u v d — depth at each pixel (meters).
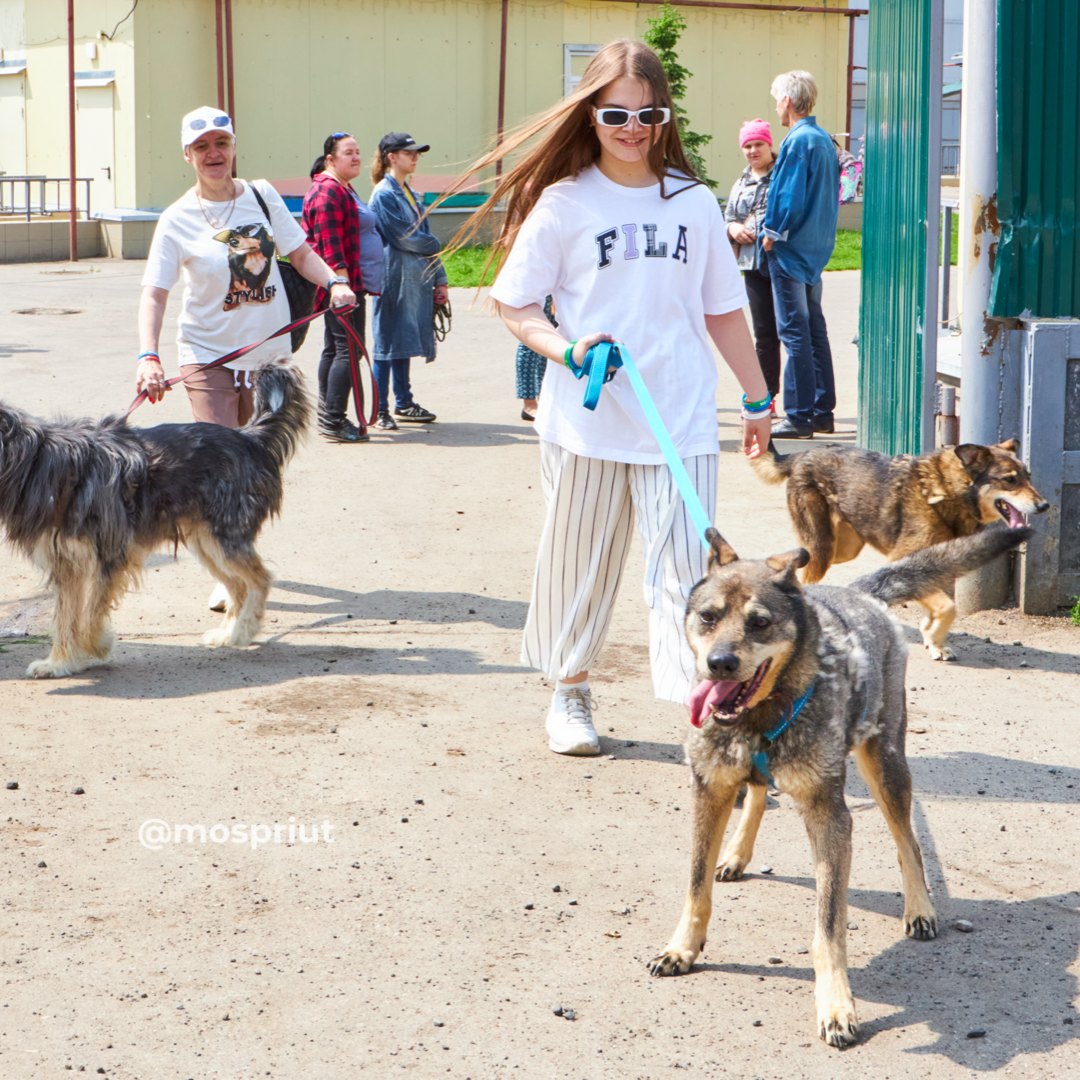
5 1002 3.21
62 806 4.32
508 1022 3.17
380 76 26.58
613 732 5.09
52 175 27.50
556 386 4.58
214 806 4.35
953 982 3.39
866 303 8.21
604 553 4.67
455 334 16.50
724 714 3.13
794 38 29.56
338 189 9.90
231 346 6.47
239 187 6.44
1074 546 6.53
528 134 4.44
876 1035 3.14
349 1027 3.14
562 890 3.84
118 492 5.59
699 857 3.41
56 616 5.64
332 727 5.07
